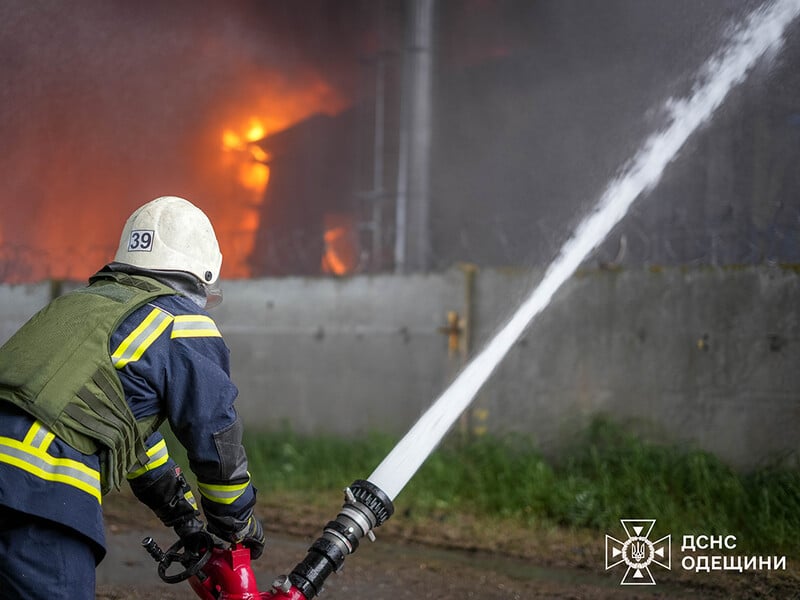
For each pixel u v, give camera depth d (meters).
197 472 2.51
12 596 2.34
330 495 7.55
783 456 6.74
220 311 10.14
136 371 2.46
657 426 7.36
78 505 2.36
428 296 8.79
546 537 6.10
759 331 6.97
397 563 5.45
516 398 8.02
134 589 4.63
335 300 9.38
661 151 4.10
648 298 7.49
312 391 9.47
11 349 2.48
